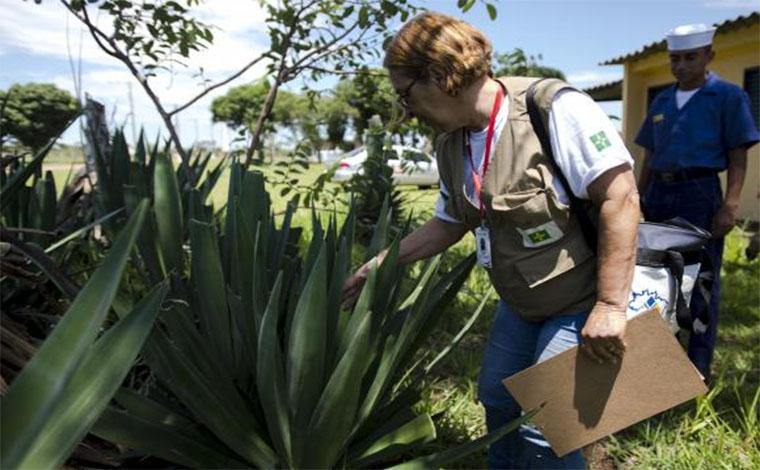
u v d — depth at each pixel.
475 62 1.74
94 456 2.18
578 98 1.75
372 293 1.96
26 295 2.91
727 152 3.42
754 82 10.00
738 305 5.03
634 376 1.86
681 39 3.43
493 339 2.25
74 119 3.01
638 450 2.80
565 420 1.93
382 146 5.18
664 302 2.02
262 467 2.02
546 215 1.79
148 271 2.46
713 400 3.27
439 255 2.32
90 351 1.17
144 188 2.95
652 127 3.74
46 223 3.06
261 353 1.80
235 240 2.13
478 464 2.66
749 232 9.19
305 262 2.22
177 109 4.36
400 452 2.11
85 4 4.00
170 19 4.01
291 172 4.46
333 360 2.00
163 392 2.46
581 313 1.93
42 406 1.07
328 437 1.84
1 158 3.11
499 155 1.80
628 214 1.71
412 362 3.43
